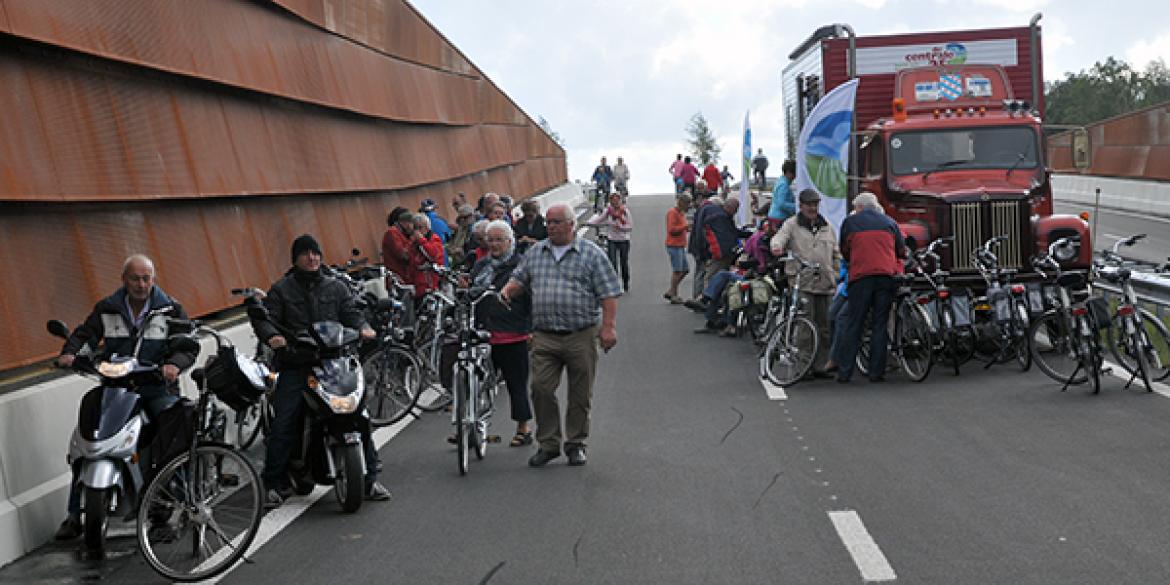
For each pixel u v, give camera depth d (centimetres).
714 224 1861
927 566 638
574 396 957
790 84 2125
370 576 671
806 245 1367
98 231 1089
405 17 2572
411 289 1500
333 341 813
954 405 1134
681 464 929
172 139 1274
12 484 767
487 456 1006
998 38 1700
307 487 848
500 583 646
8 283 925
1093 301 1166
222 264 1351
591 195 5750
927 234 1442
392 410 1189
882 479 846
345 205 1939
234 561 693
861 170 1672
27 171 966
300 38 1806
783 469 893
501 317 1035
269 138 1603
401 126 2462
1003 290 1328
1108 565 627
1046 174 1533
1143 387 1166
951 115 1589
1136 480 809
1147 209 3712
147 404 772
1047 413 1068
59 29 1048
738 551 682
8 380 888
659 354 1602
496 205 1750
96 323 782
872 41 1719
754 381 1346
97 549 725
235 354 783
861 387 1277
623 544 709
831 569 639
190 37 1358
